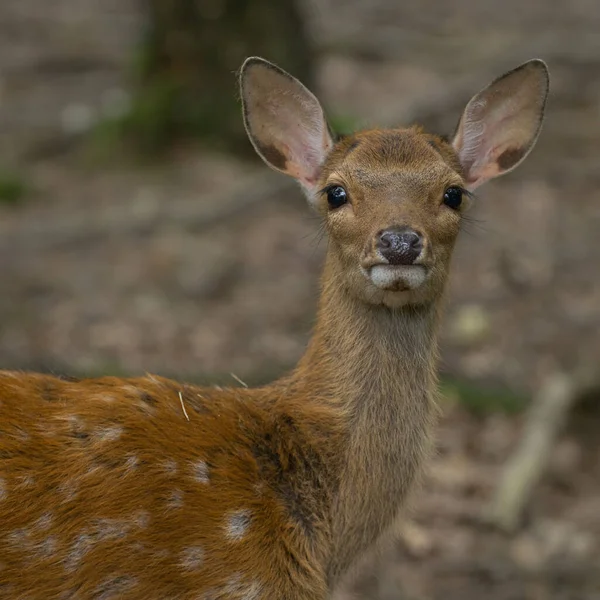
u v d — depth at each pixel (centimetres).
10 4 3098
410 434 708
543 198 1755
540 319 1416
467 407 1214
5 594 617
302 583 663
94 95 2270
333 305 716
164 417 662
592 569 977
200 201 1745
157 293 1489
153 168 1900
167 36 1922
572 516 1056
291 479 675
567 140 1953
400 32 2681
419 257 661
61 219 1700
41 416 641
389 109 2052
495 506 1038
